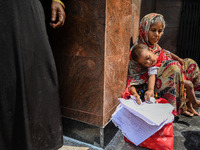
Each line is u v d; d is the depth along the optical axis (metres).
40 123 0.80
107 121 1.07
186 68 1.45
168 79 1.18
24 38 0.68
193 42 2.68
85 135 1.09
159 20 1.30
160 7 2.81
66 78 1.10
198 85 1.46
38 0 0.74
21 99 0.67
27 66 0.70
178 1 2.67
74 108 1.10
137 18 1.81
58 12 0.81
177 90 1.19
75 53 1.02
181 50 2.76
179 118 1.52
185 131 1.27
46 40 0.78
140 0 1.91
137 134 0.99
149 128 0.96
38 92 0.77
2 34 0.63
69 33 1.01
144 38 1.40
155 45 1.46
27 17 0.68
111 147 1.06
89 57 0.98
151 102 1.07
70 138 1.16
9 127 0.68
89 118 1.05
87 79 1.02
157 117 0.91
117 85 1.22
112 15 0.98
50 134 0.86
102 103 0.99
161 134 0.99
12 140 0.70
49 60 0.80
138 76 1.34
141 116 0.89
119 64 1.22
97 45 0.94
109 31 0.96
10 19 0.64
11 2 0.63
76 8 0.95
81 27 0.97
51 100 0.84
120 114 1.05
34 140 0.78
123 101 1.00
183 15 2.66
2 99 0.66
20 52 0.66
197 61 2.71
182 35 2.72
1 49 0.63
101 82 0.97
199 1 2.54
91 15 0.92
